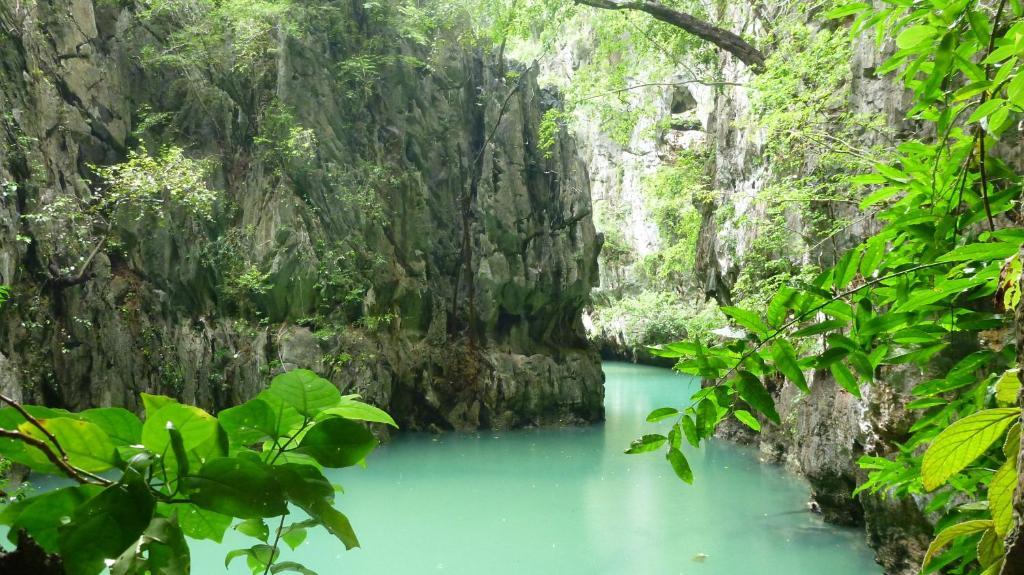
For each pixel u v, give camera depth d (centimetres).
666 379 2697
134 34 1591
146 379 1398
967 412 206
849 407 851
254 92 1680
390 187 1733
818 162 948
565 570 846
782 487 1203
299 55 1650
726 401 164
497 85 1881
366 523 1037
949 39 180
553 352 1870
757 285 1123
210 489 104
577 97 1662
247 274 1522
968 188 206
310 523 135
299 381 121
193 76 1634
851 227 898
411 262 1748
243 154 1658
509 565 866
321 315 1583
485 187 1811
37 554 94
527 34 1712
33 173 1254
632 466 1375
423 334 1756
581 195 1891
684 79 2608
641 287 3247
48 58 1402
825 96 937
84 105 1465
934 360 504
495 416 1734
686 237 2327
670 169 2008
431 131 1823
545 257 1852
